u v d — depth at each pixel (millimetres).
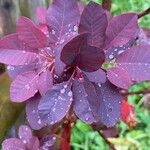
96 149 815
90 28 260
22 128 321
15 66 283
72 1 281
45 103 253
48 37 279
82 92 257
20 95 266
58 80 266
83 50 243
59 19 281
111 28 277
